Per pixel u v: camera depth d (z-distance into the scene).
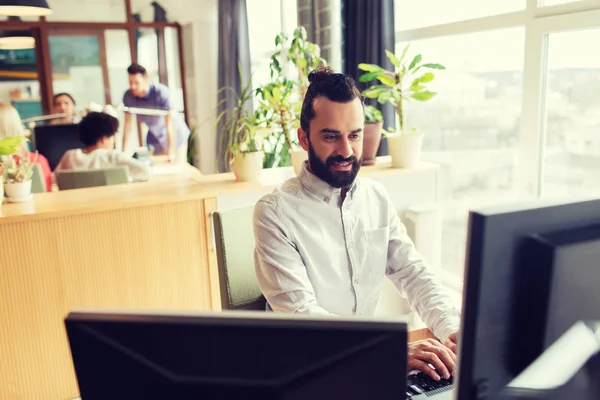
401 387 0.56
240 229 1.60
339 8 3.41
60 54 5.08
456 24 2.76
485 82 2.67
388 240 1.54
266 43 4.90
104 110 3.68
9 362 2.02
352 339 0.55
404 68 2.38
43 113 5.18
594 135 2.16
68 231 2.03
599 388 0.70
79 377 0.61
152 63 5.35
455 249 3.01
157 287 2.22
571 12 2.14
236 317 0.57
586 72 2.15
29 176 2.15
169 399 0.59
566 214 0.67
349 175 1.35
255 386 0.57
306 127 1.35
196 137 5.50
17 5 2.98
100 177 2.76
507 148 2.60
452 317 1.30
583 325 0.70
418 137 2.41
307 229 1.40
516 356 0.67
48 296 2.04
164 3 5.23
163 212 2.17
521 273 0.65
